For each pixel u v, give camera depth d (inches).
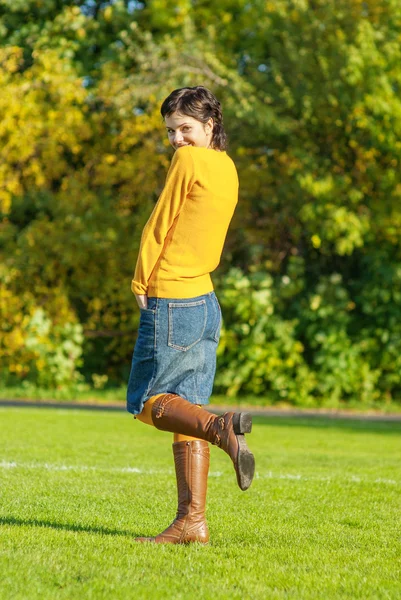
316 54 1796.3
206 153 434.6
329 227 1731.1
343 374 1827.0
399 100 1763.0
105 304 2007.9
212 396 1879.9
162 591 336.8
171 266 428.8
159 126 1935.3
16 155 1941.4
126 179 2004.2
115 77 1975.9
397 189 1788.9
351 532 496.1
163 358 427.5
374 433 1290.6
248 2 2086.6
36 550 401.1
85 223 1943.9
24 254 1945.1
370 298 1855.3
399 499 633.6
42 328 1884.8
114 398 1887.3
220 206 433.7
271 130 1774.1
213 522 515.2
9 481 659.4
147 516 527.5
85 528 479.8
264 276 1859.0
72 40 2206.0
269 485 693.3
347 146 1863.9
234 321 1882.4
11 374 1966.0
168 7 2107.5
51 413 1451.8
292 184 1834.4
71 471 735.7
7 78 1977.1
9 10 2209.6
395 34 1770.4
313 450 1020.5
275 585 357.7
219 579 361.1
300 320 1877.5
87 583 344.8
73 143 1972.2
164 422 424.2
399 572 391.5
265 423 1423.5
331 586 357.1
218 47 1990.7
